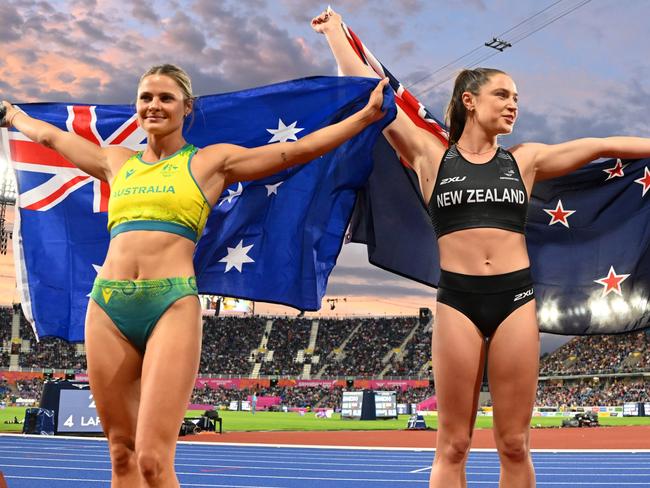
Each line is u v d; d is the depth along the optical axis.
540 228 5.59
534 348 3.95
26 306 4.95
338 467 11.64
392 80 5.45
